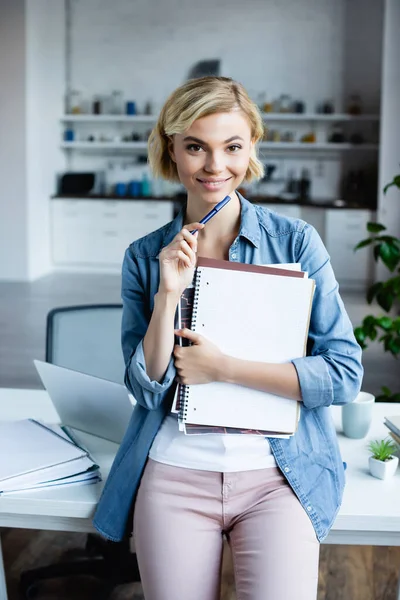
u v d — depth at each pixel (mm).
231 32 9141
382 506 1361
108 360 2281
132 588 1987
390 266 2660
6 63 7934
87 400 1654
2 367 4742
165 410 1376
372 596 1953
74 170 9641
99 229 8953
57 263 9125
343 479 1375
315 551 1265
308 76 9117
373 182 8961
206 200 1301
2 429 1623
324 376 1283
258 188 9328
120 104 9344
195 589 1258
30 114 8117
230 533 1321
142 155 9500
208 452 1309
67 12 9273
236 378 1277
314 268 1356
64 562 1950
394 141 7672
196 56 9219
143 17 9211
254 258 1356
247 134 1280
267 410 1302
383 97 7613
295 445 1323
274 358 1305
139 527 1320
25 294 7367
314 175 9273
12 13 7848
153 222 8867
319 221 8336
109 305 2314
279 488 1297
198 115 1228
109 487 1379
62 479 1437
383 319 2609
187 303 1319
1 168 8117
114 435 1681
